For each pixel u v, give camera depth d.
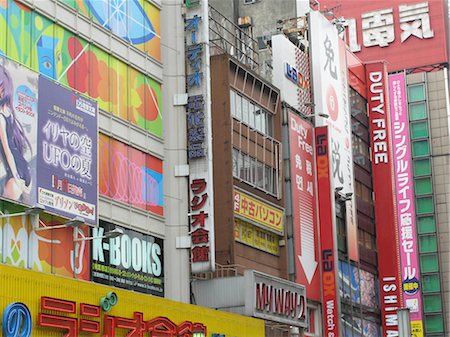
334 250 65.44
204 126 51.66
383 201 81.06
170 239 51.00
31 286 36.94
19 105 40.34
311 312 64.25
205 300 52.12
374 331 76.44
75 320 39.03
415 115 98.94
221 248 54.56
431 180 96.62
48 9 43.88
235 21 77.88
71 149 43.44
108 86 47.94
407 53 100.44
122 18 49.69
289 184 63.44
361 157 80.19
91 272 44.69
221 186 55.38
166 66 52.75
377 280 79.25
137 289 48.00
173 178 51.62
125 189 48.25
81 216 43.62
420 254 95.31
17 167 39.88
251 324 51.66
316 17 72.56
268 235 60.38
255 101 60.75
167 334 44.69
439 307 93.56
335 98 73.88
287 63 66.56
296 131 65.50
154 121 51.44
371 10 102.06
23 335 36.06
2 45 40.59
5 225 39.44
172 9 53.41
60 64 44.41
